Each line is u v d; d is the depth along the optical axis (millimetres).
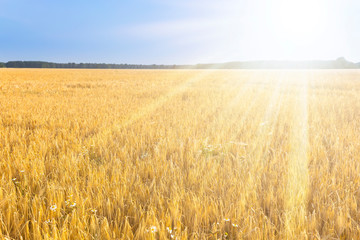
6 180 2811
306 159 3607
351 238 1931
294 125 6141
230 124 6234
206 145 4230
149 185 2822
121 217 2205
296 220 2096
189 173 3000
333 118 6945
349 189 2580
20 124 6215
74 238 1854
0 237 1815
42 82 22625
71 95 13438
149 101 10984
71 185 2674
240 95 13422
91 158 3840
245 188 2602
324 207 2238
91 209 2191
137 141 4531
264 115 7711
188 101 10945
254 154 3945
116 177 2912
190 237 1947
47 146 4191
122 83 22562
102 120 6645
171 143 4375
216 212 2160
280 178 2939
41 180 2795
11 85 18703
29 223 2145
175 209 2123
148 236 1825
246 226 1934
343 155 3777
